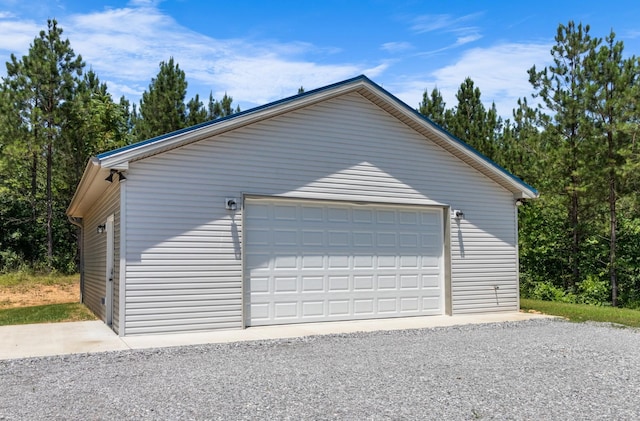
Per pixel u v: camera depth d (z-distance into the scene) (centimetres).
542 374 640
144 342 832
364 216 1116
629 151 1588
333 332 940
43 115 2188
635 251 1842
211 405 504
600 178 1675
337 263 1078
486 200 1251
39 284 1942
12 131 2148
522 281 1928
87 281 1473
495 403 518
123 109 3150
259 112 979
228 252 958
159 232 905
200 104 2344
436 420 467
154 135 2272
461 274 1204
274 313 1009
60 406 500
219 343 824
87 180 1030
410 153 1159
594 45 1689
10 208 2428
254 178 991
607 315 1213
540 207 1931
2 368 659
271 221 1017
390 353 761
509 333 957
